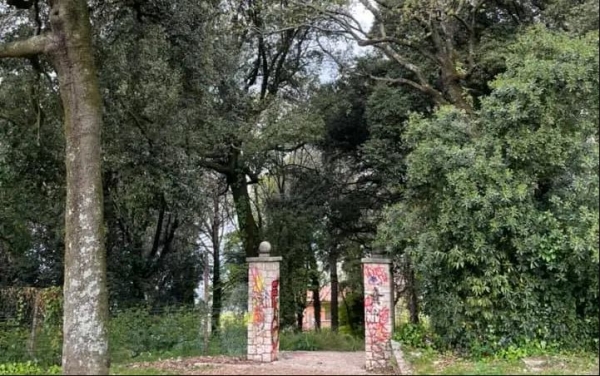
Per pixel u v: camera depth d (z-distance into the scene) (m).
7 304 11.15
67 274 8.55
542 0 14.26
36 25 11.29
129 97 11.98
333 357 11.58
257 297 10.52
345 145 20.08
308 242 19.61
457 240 9.84
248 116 17.36
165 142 12.85
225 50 14.90
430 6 13.00
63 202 13.62
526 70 9.80
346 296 23.23
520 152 9.67
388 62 17.88
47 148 12.44
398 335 10.65
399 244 11.16
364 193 20.09
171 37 12.23
